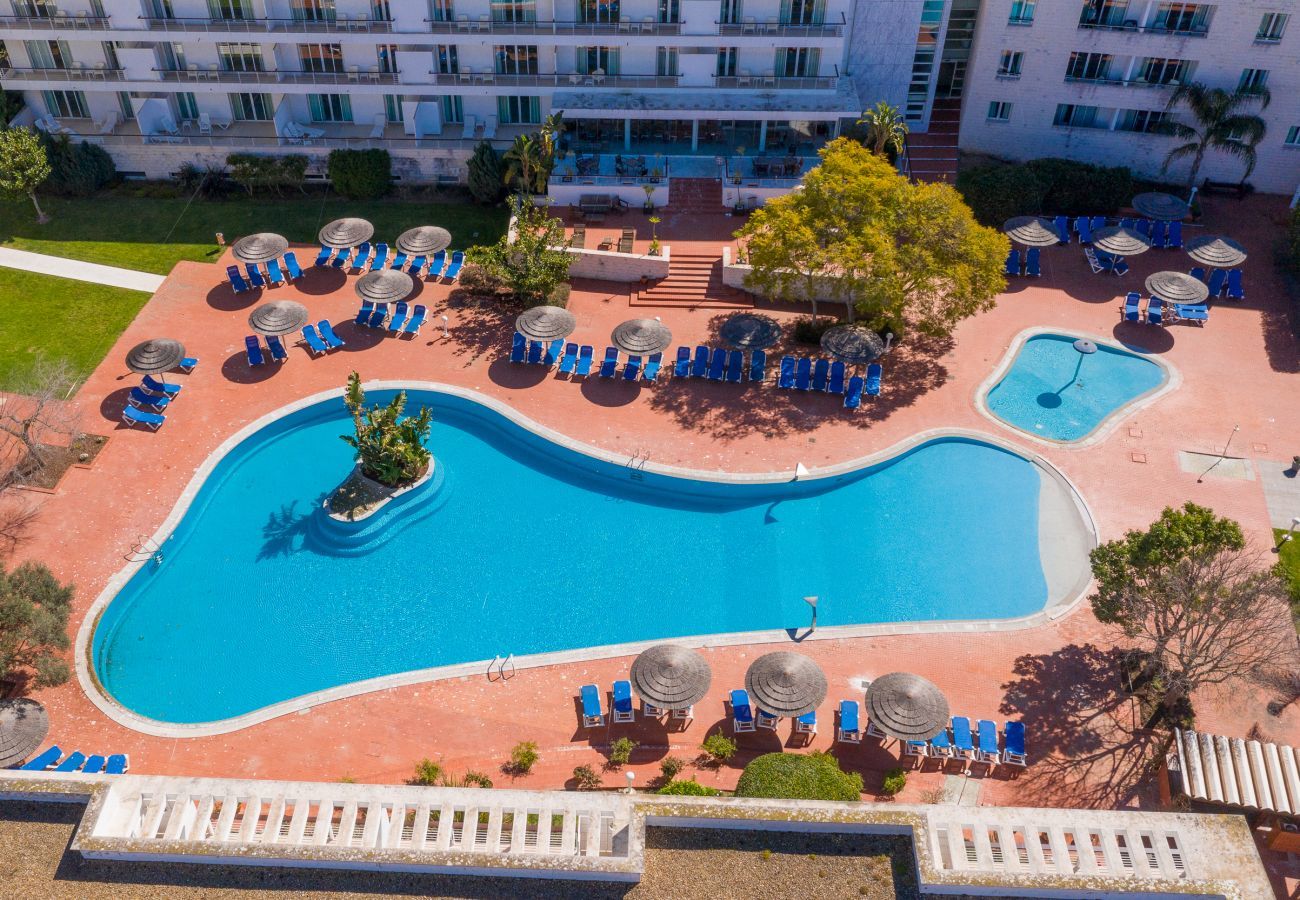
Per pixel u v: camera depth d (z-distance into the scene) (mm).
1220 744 29422
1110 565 31906
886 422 43125
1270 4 49594
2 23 52031
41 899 21906
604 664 34531
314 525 39156
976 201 53000
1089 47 52656
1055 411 43781
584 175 53562
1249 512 39094
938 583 37094
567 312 45125
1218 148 54438
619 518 39781
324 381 44625
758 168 54406
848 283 42688
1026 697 33250
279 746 31828
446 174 56188
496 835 22625
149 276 49875
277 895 22000
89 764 30656
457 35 52188
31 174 50750
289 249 52000
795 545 38562
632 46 53406
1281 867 28656
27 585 32094
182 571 37500
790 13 53062
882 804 23000
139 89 54188
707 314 48531
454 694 33531
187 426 42156
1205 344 47031
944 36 54375
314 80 54281
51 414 40906
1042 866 22000
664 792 28969
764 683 31500
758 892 22047
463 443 42875
